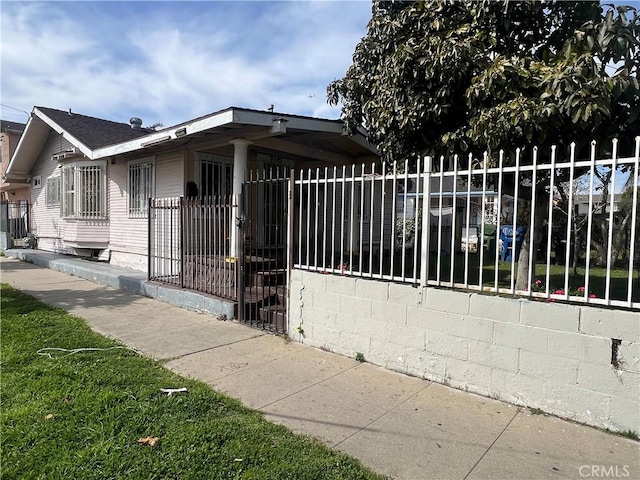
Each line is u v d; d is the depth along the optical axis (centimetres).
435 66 514
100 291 897
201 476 257
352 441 309
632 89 429
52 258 1341
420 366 430
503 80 468
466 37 534
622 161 323
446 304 409
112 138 1290
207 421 328
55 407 343
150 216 871
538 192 562
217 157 970
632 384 314
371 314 468
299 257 557
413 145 634
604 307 356
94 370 428
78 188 1261
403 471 273
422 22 577
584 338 334
